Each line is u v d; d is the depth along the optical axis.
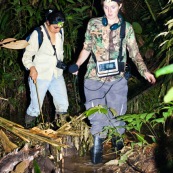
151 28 5.85
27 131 3.88
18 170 3.27
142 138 3.92
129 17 6.38
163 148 4.15
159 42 5.52
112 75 3.83
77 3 6.00
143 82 5.84
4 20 5.75
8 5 5.89
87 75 3.90
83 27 5.82
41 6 5.88
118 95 3.90
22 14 5.84
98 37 3.73
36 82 4.23
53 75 4.38
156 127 4.93
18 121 5.89
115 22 3.70
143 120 3.66
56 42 4.26
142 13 6.27
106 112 3.75
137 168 3.84
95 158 4.05
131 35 3.75
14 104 6.09
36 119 5.42
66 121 4.48
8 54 5.81
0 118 3.98
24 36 5.72
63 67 4.38
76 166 4.02
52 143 3.70
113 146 4.27
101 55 3.78
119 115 3.96
